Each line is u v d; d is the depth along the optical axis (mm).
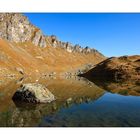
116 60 141500
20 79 95500
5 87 55750
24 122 23875
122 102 38031
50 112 28969
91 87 62188
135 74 112500
